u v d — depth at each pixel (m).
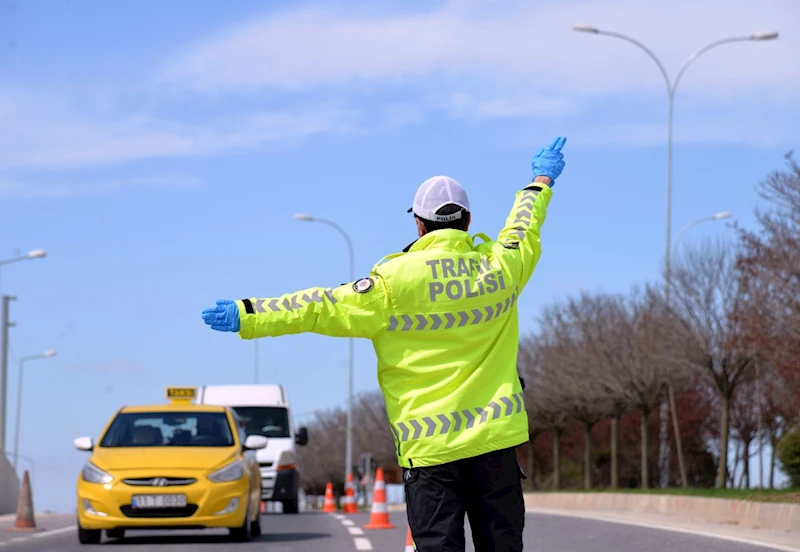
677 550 20.44
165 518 22.09
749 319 36.62
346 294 7.37
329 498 43.38
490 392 7.51
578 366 56.78
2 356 70.44
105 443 24.03
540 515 35.50
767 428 61.50
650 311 50.00
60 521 31.20
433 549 7.46
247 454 24.50
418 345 7.46
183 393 26.66
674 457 69.19
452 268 7.51
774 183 34.94
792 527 24.81
